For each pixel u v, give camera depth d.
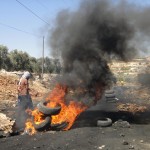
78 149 8.54
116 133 10.43
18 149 8.76
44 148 8.77
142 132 10.70
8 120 11.84
